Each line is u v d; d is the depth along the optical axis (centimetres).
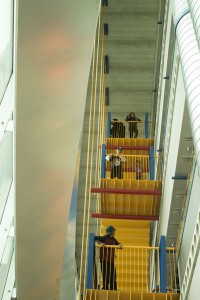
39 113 408
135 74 1988
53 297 591
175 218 1202
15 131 416
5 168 751
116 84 2033
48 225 496
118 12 1822
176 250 1209
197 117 562
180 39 666
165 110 1526
